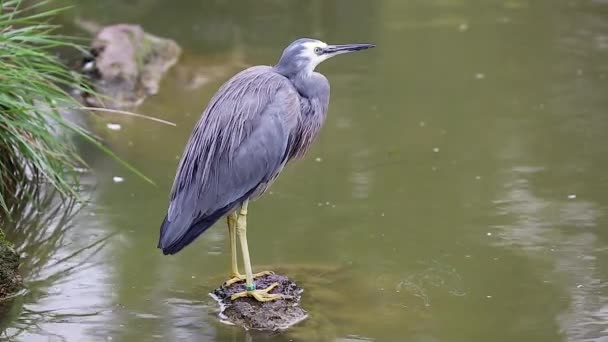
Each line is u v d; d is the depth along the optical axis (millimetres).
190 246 11102
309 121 9875
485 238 11055
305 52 9828
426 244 10945
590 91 15789
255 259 10625
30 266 10555
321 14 20500
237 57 17875
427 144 13867
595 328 9164
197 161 9484
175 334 9125
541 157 13297
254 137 9469
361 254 10734
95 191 12469
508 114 14953
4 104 11406
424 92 16031
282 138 9523
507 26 19531
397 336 9086
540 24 19594
